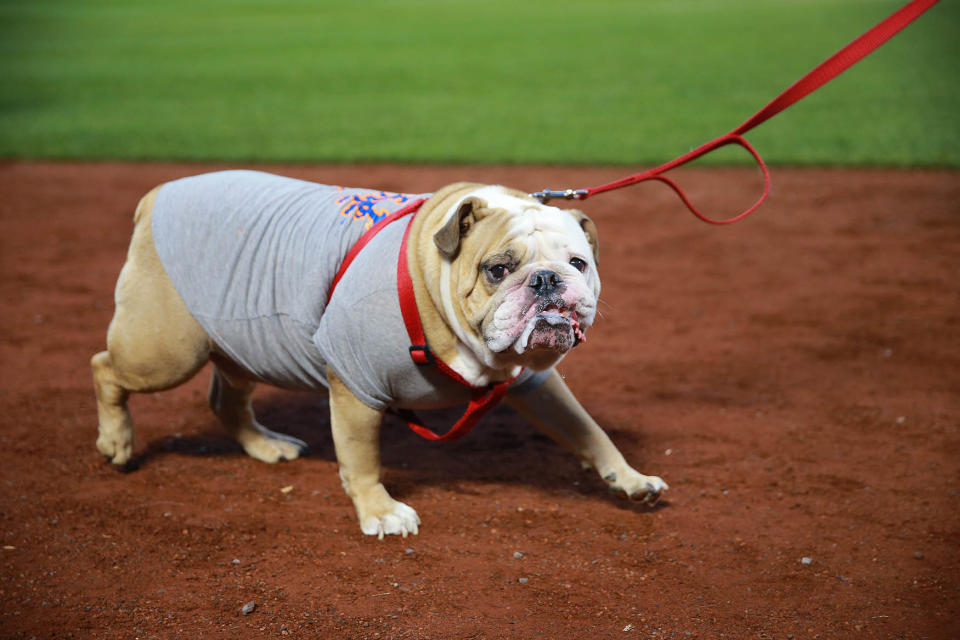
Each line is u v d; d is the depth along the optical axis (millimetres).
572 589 3410
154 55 24594
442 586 3428
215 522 3926
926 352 5855
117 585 3447
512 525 3910
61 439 4789
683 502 4117
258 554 3670
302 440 4879
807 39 24312
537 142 12953
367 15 36281
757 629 3158
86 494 4184
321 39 27844
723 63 20578
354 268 3523
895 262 7777
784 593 3383
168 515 3988
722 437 4781
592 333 6445
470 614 3242
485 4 40594
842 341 6113
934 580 3447
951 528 3832
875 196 9906
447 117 15141
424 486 4285
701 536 3816
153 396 5438
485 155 12180
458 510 4043
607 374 5699
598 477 4395
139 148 13109
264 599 3348
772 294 7117
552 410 3941
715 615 3240
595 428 3996
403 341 3443
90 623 3203
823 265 7773
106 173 11852
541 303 3061
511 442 4809
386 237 3527
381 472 4418
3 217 9789
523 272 3119
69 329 6578
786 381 5504
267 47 26062
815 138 12688
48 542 3758
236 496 4195
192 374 4086
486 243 3211
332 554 3668
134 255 4035
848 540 3762
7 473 4391
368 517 3803
